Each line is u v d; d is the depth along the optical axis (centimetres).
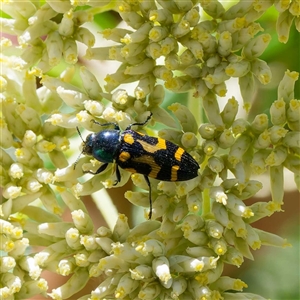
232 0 14
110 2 14
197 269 13
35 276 14
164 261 13
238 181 14
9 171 14
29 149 14
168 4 14
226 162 14
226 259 14
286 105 14
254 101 16
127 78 14
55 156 14
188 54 14
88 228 14
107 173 14
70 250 14
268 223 16
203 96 14
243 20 14
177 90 14
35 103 14
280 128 14
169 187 14
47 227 14
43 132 14
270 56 16
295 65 16
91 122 14
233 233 14
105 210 15
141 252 13
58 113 14
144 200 14
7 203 14
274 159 14
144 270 13
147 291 13
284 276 16
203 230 14
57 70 16
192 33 14
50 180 14
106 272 14
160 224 14
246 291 16
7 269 14
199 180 14
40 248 15
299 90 16
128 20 14
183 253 14
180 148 14
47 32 14
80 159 14
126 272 14
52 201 14
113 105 14
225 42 14
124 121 14
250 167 14
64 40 14
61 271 14
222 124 14
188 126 14
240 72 14
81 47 16
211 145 14
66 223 14
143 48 14
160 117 14
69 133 14
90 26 16
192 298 14
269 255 16
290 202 16
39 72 14
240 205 14
